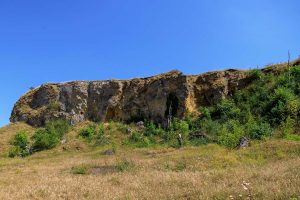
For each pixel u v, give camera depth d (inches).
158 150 1523.1
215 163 912.3
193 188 537.6
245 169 711.7
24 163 1423.5
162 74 2309.3
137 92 2327.8
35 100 2613.2
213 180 611.5
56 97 2500.0
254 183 523.8
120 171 915.4
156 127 2155.5
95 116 2394.2
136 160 1089.4
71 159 1456.7
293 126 1520.7
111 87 2411.4
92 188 628.1
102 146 1948.8
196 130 1889.8
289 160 818.2
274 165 735.7
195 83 2250.2
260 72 2149.4
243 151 1039.6
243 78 2174.0
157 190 554.3
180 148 1450.5
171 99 2192.4
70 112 2422.5
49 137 2009.1
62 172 989.8
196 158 993.5
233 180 572.4
